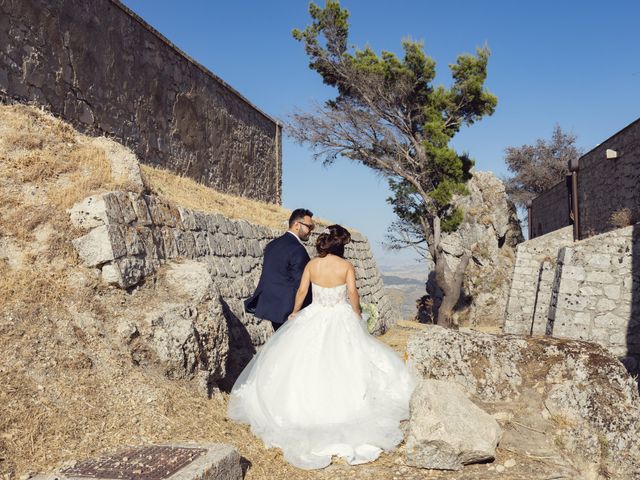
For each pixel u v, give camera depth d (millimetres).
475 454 4691
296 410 5207
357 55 24906
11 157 7492
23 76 10078
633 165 15000
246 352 8695
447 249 33094
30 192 6953
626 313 12305
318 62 25125
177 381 5738
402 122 25297
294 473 4625
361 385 5328
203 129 17969
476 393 5582
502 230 33906
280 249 6785
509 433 5148
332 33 24219
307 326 5629
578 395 5289
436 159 23938
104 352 5410
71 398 4664
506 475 4617
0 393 4328
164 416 4969
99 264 6340
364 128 24172
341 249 5945
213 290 6984
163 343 5816
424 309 35312
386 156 25359
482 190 34375
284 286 6637
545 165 42688
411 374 5785
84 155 8180
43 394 4551
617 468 4941
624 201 15680
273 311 6578
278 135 25406
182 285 6898
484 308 32656
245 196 21531
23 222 6441
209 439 4844
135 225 7215
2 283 5562
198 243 8969
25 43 10164
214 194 15086
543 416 5262
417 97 25188
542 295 17359
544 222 28734
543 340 5828
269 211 17172
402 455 4918
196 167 17422
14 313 5254
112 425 4574
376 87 24141
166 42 15398
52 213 6660
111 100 12945
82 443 4242
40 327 5262
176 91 16188
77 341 5344
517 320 20719
